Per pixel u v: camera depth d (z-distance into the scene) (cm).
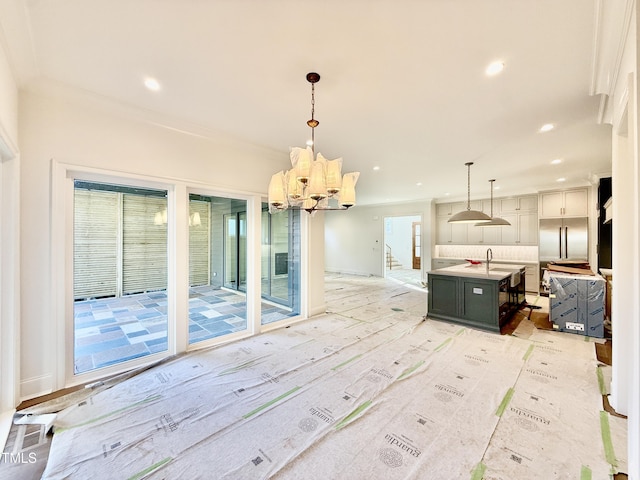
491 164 470
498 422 203
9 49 184
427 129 326
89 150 261
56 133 244
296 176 230
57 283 244
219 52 194
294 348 341
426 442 184
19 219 226
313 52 194
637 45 124
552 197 646
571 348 340
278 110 280
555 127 319
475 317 418
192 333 389
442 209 856
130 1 150
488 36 177
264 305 508
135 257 555
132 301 529
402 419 207
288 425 201
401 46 186
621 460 168
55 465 165
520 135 344
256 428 198
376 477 157
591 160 444
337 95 251
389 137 352
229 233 573
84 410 217
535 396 236
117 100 260
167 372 280
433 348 340
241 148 376
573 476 157
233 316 468
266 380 264
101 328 404
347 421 205
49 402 226
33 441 184
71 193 258
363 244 1002
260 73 219
